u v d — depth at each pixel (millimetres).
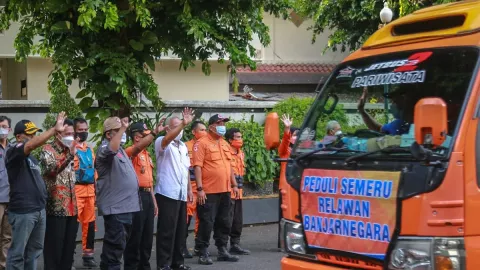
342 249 5082
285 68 22641
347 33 16594
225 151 9789
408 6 12297
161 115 14414
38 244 7602
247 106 15672
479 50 4855
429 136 4430
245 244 11719
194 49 10195
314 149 5664
